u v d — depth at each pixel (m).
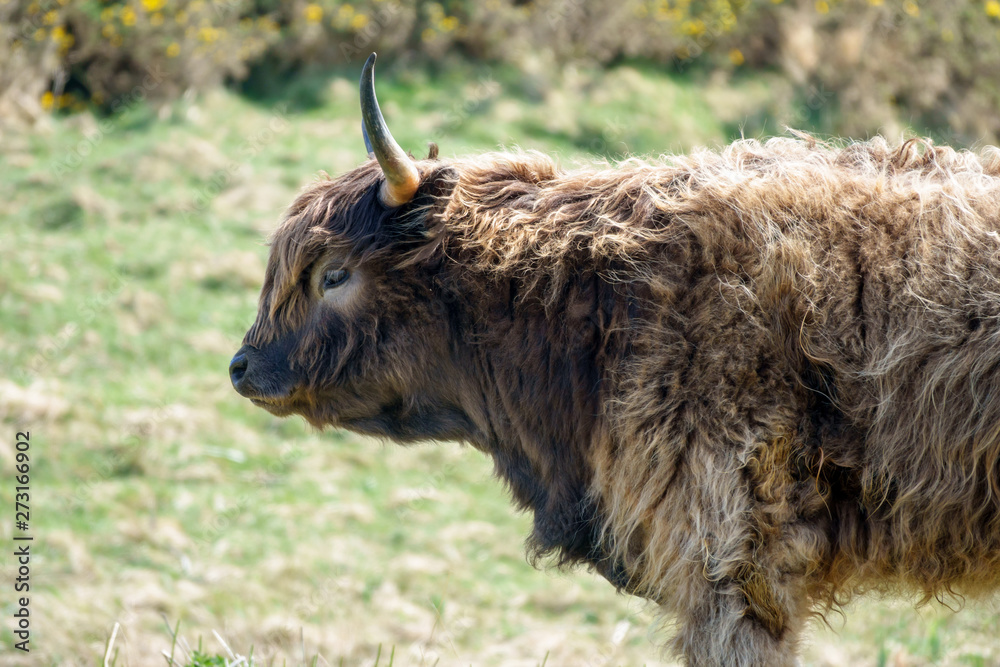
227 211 35.69
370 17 45.12
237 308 31.45
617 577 12.94
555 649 19.44
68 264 32.75
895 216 11.23
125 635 17.81
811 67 43.69
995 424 10.46
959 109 42.69
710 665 11.18
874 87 42.31
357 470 26.33
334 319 13.14
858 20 45.06
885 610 19.75
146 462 25.52
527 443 12.91
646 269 11.73
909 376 10.76
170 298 31.69
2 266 32.34
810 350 10.96
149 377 28.84
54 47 43.25
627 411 11.51
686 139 39.59
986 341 10.48
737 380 11.05
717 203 11.66
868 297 10.97
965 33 45.66
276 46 44.94
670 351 11.31
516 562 23.06
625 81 42.56
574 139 39.12
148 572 21.61
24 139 40.06
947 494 10.80
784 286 11.12
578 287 12.22
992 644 17.98
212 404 27.98
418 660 18.56
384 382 13.13
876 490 11.04
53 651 17.86
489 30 44.53
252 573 21.69
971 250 10.87
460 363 13.00
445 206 12.59
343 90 42.47
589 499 12.68
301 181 36.69
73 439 25.94
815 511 11.16
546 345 12.41
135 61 43.88
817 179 11.77
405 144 37.50
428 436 13.83
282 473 25.88
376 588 21.45
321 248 12.98
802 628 11.61
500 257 12.57
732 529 10.91
